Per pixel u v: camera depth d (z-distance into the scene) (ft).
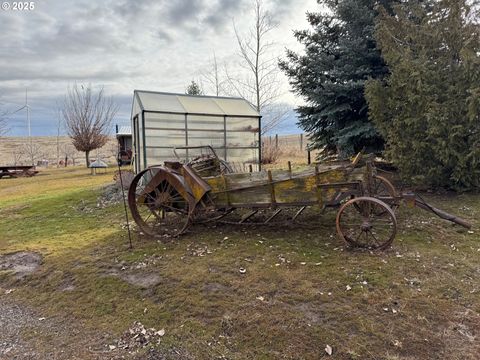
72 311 12.64
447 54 23.88
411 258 14.71
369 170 16.19
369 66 31.30
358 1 31.73
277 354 9.60
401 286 12.43
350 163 17.29
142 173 19.44
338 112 33.06
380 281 12.80
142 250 17.60
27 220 27.61
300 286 12.78
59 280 15.25
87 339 10.86
